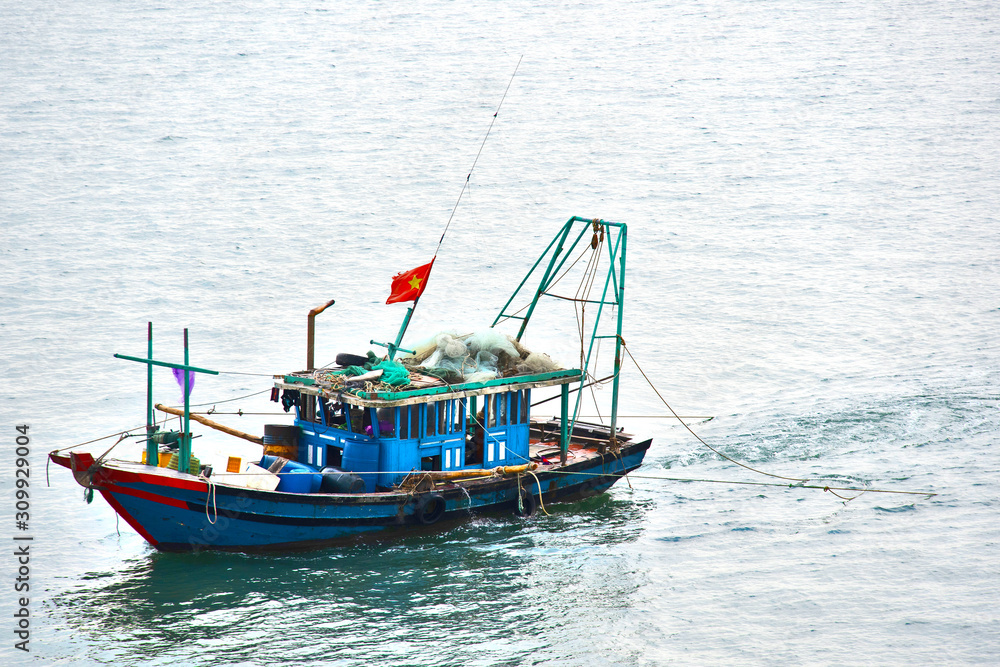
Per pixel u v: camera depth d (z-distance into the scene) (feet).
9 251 613.93
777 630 238.68
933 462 338.34
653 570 268.00
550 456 317.22
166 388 400.26
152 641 228.43
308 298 540.11
